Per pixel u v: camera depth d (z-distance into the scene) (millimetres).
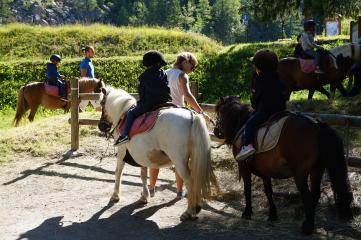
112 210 6855
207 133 5906
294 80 12227
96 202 7254
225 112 6348
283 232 5758
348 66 11984
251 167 6004
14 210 6934
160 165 6414
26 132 11445
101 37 27016
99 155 10195
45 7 141625
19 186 8250
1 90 20734
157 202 7188
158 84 6312
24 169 9359
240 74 19453
